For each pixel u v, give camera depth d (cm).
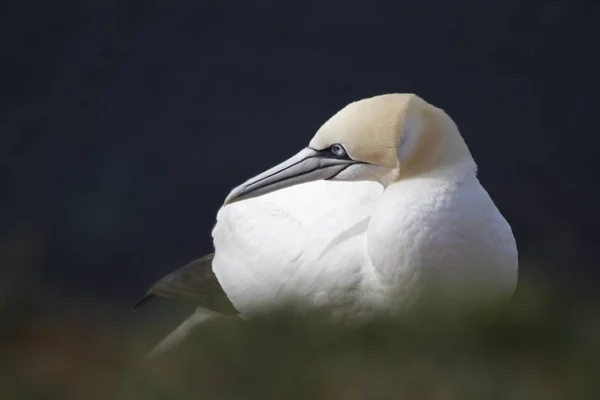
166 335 863
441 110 949
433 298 898
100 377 639
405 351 677
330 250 968
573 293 786
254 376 640
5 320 766
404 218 897
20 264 862
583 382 613
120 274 3033
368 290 947
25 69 3419
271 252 1021
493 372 637
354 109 966
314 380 634
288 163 1000
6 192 3209
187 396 620
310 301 979
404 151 938
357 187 1015
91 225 3119
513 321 711
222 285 1088
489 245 899
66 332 757
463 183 913
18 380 634
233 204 1105
